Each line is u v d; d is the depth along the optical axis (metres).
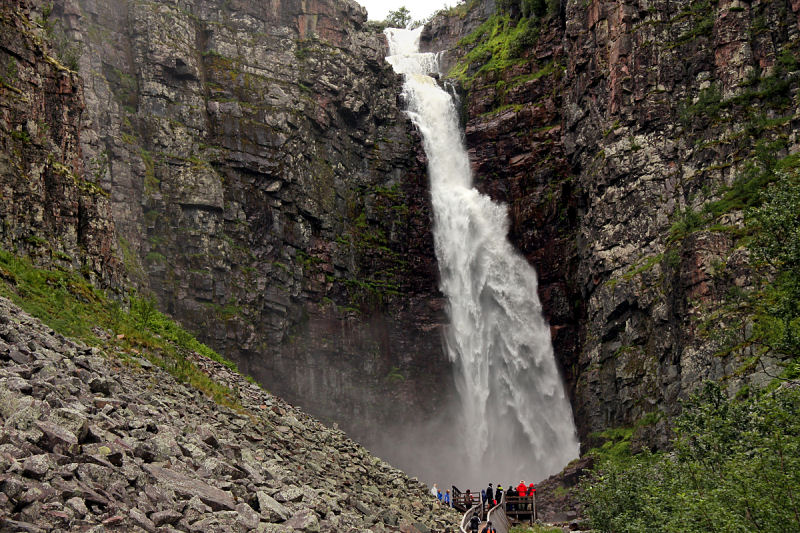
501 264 69.81
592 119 62.59
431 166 76.19
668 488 23.66
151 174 59.69
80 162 36.66
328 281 67.12
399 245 72.88
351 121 73.56
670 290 49.28
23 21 34.69
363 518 18.70
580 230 63.28
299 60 70.25
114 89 60.66
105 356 21.98
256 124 65.19
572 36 66.00
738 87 52.75
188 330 57.03
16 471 9.98
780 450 17.14
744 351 40.41
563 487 50.97
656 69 57.56
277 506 14.24
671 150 55.31
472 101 77.38
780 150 48.44
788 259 24.72
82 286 29.70
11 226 29.55
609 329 56.53
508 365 67.69
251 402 27.23
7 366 14.48
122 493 11.33
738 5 54.12
